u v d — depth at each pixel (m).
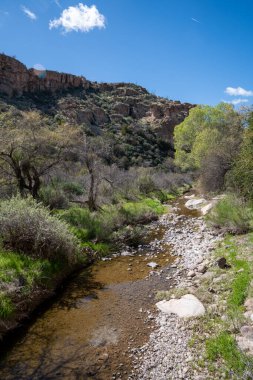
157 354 5.35
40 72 64.00
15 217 8.27
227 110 34.47
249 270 7.44
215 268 8.38
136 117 74.50
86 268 9.62
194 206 21.23
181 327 6.01
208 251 10.30
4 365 5.21
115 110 70.06
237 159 15.98
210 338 5.36
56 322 6.50
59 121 37.84
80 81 75.50
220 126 34.09
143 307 7.08
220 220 12.62
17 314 6.44
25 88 58.34
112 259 10.52
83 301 7.43
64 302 7.38
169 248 11.70
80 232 11.50
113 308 7.08
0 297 6.30
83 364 5.21
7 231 8.32
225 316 5.86
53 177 19.77
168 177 34.84
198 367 4.78
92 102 68.44
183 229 14.57
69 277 8.84
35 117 16.09
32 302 6.98
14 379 4.88
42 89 62.62
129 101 76.62
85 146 15.52
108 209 15.53
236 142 20.06
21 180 13.64
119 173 25.61
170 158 51.59
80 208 14.38
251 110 14.19
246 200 13.66
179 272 9.09
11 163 14.13
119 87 89.44
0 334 5.83
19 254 8.08
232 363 4.54
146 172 31.64
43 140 14.62
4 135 13.60
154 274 9.08
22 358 5.39
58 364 5.22
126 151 46.84
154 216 17.17
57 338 5.95
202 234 12.85
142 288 8.12
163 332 5.99
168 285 8.23
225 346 4.91
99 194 19.23
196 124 35.97
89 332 6.14
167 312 6.70
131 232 12.68
